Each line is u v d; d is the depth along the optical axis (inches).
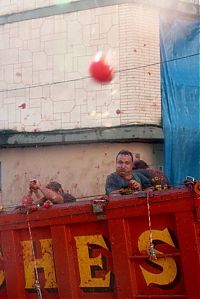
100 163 413.1
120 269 192.5
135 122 398.6
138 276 191.8
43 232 211.8
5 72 453.1
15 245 218.1
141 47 404.5
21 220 214.8
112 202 193.6
